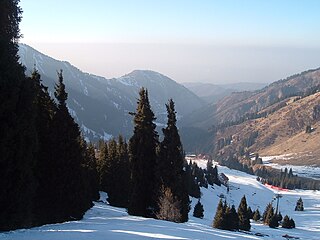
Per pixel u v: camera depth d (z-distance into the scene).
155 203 33.41
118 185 59.81
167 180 32.91
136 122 34.31
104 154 66.00
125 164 60.44
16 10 21.61
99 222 26.47
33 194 21.61
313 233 94.81
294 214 149.12
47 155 28.08
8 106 19.20
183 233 22.33
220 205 63.16
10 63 19.83
